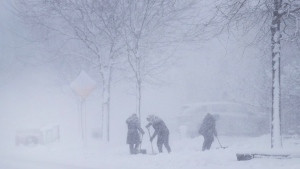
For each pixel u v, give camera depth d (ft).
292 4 50.62
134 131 63.31
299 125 87.61
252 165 42.78
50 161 53.78
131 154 61.98
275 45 50.70
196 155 50.78
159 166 46.57
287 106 84.79
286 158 45.60
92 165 48.98
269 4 51.19
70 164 50.24
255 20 54.44
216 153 53.47
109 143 78.43
